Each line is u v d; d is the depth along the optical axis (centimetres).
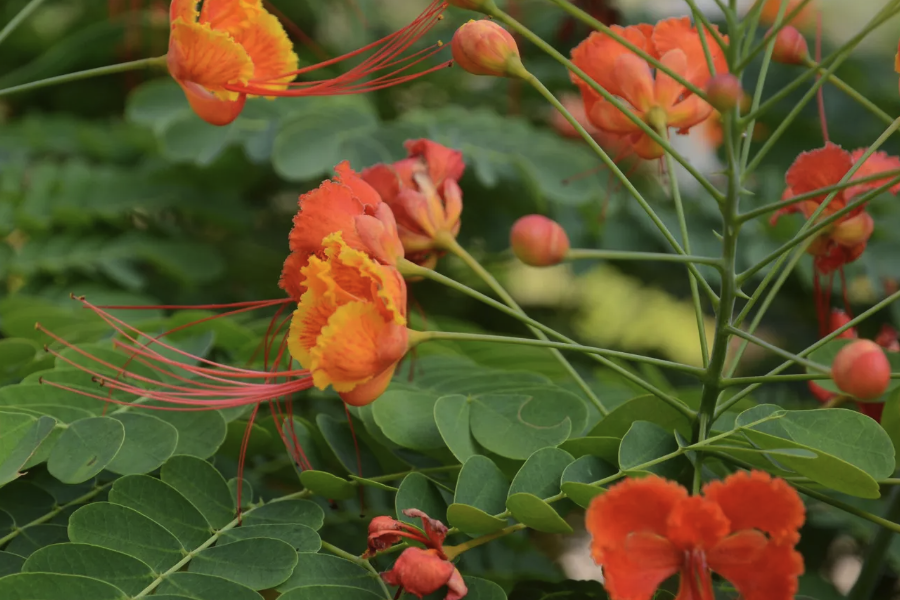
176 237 91
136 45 104
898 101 103
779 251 67
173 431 70
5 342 73
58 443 69
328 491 70
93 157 98
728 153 66
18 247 85
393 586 67
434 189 70
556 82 105
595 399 71
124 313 81
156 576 67
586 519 63
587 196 89
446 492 70
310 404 75
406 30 71
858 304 95
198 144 86
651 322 120
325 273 66
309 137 84
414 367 74
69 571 66
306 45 108
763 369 96
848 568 84
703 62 70
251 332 76
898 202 87
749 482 63
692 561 64
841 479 65
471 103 110
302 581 67
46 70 105
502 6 109
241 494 69
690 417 69
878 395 63
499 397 71
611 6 105
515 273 115
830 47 106
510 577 74
